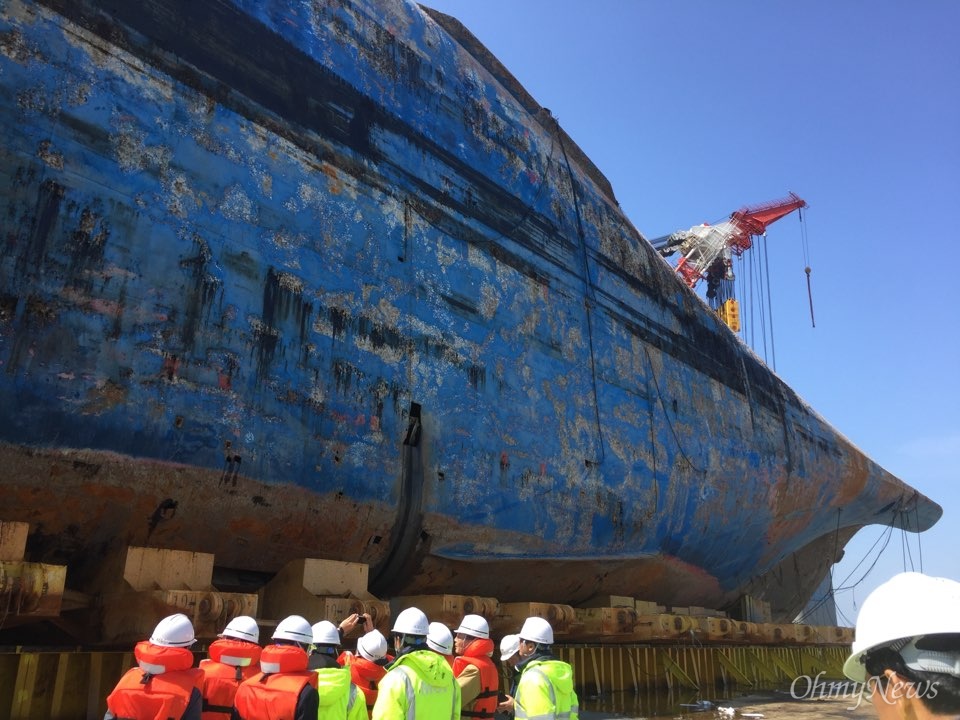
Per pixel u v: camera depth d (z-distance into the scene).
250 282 11.11
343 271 12.59
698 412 22.00
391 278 13.42
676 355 21.91
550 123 20.25
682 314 23.20
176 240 10.32
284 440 11.07
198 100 11.11
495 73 19.50
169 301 10.06
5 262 8.63
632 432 18.73
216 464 10.25
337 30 13.84
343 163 13.14
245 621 5.57
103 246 9.53
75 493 9.01
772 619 28.31
